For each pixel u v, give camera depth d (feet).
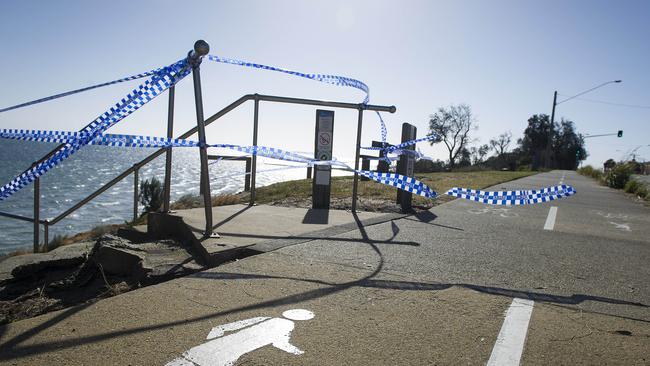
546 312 11.36
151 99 16.40
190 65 16.79
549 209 34.27
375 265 15.03
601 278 14.94
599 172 109.29
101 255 15.15
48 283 14.98
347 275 13.70
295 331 9.61
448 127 222.69
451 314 10.94
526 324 10.48
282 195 34.22
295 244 17.35
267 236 18.22
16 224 128.57
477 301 11.96
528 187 56.29
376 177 21.40
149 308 10.55
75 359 8.09
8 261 18.03
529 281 14.17
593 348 9.37
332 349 8.86
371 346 9.05
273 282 12.71
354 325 10.03
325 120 26.91
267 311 10.62
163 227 18.85
